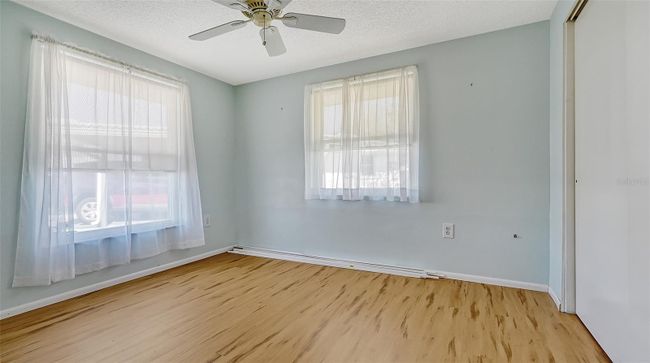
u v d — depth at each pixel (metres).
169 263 3.16
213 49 2.88
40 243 2.16
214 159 3.69
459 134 2.69
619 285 1.42
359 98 3.03
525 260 2.48
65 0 2.09
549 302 2.21
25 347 1.69
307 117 3.34
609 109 1.49
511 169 2.51
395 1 2.13
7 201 2.09
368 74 3.00
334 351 1.63
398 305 2.20
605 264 1.55
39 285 2.17
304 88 3.45
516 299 2.27
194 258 3.42
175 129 3.14
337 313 2.08
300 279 2.80
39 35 2.19
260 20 1.74
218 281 2.76
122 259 2.64
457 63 2.69
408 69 2.81
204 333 1.83
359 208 3.15
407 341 1.72
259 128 3.80
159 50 2.90
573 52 1.94
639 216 1.25
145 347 1.68
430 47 2.79
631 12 1.30
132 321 1.99
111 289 2.57
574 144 1.95
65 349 1.67
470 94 2.65
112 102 2.60
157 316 2.06
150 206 2.90
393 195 2.89
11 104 2.10
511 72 2.51
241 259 3.52
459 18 2.36
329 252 3.34
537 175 2.43
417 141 2.79
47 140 2.19
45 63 2.20
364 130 3.01
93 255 2.48
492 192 2.58
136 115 2.80
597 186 1.63
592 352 1.58
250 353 1.61
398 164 2.86
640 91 1.23
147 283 2.71
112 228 2.57
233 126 3.96
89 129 2.44
